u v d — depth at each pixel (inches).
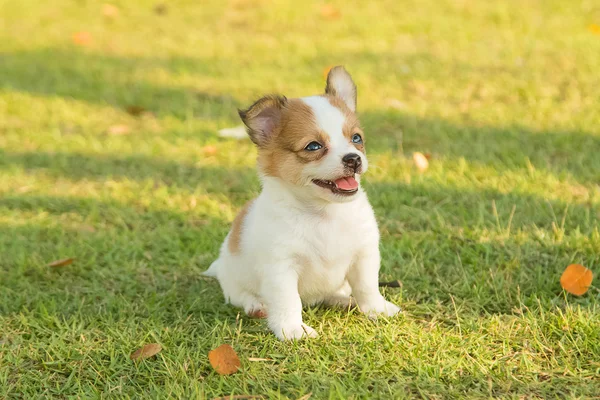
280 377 53.3
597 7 105.6
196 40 103.7
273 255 55.6
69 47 103.3
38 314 58.3
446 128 75.5
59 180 71.9
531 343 54.6
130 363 54.6
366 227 56.4
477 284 58.7
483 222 63.8
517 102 79.0
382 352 54.5
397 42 98.0
